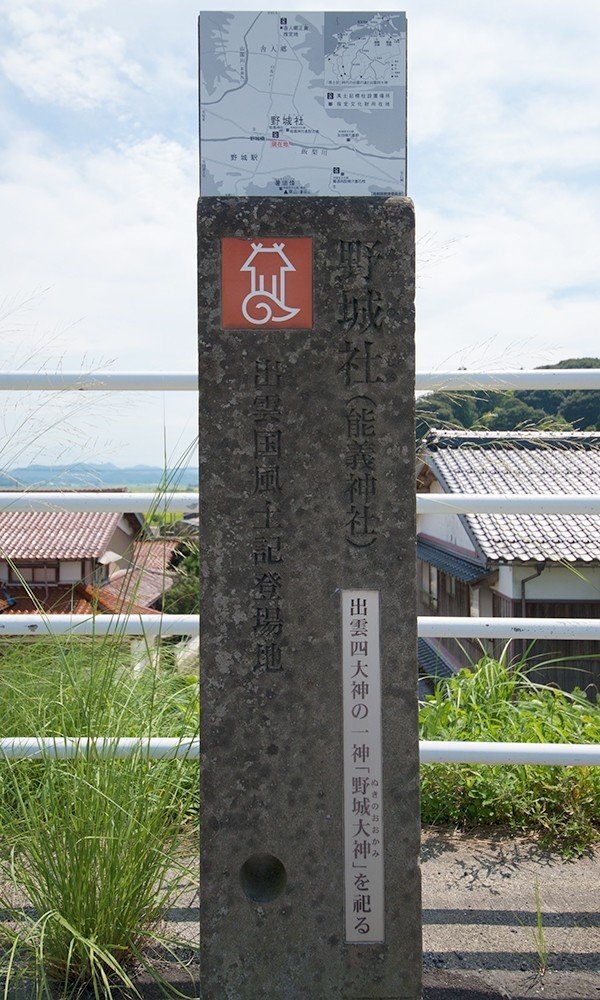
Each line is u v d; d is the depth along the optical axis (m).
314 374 1.82
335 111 1.90
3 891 2.15
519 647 7.59
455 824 2.80
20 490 2.83
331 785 1.83
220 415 1.82
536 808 2.76
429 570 11.07
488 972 2.01
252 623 1.83
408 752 1.84
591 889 2.38
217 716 1.83
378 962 1.83
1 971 1.88
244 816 1.83
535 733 2.97
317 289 1.82
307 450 1.82
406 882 1.84
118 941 1.99
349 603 1.83
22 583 2.60
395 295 1.82
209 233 1.81
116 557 3.16
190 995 1.91
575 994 1.92
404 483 1.83
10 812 2.20
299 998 1.83
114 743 2.09
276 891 1.84
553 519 8.12
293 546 1.82
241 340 1.82
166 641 2.86
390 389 1.82
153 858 2.05
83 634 2.60
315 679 1.83
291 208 1.81
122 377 2.75
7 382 2.74
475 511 2.74
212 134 1.89
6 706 2.57
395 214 1.82
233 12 1.89
